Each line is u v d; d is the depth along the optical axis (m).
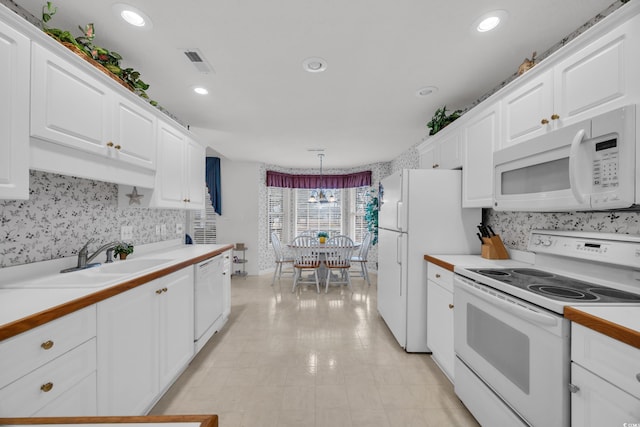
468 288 1.59
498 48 1.78
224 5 1.42
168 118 2.25
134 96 1.81
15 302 1.07
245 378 2.01
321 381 1.98
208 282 2.43
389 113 2.86
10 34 1.08
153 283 1.61
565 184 1.32
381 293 3.10
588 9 1.44
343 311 3.41
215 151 4.62
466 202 2.22
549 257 1.72
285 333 2.78
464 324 1.66
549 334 1.07
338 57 1.88
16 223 1.45
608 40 1.15
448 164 2.51
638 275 1.23
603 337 0.90
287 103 2.62
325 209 6.12
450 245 2.40
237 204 5.39
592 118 1.16
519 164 1.59
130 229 2.32
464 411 1.69
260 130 3.43
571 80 1.32
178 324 1.91
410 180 2.39
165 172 2.27
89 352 1.17
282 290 4.38
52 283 1.44
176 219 3.06
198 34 1.64
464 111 2.79
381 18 1.51
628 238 1.26
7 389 0.87
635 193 1.03
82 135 1.42
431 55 1.85
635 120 1.03
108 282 1.34
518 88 1.66
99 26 1.58
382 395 1.83
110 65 1.63
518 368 1.22
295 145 4.15
